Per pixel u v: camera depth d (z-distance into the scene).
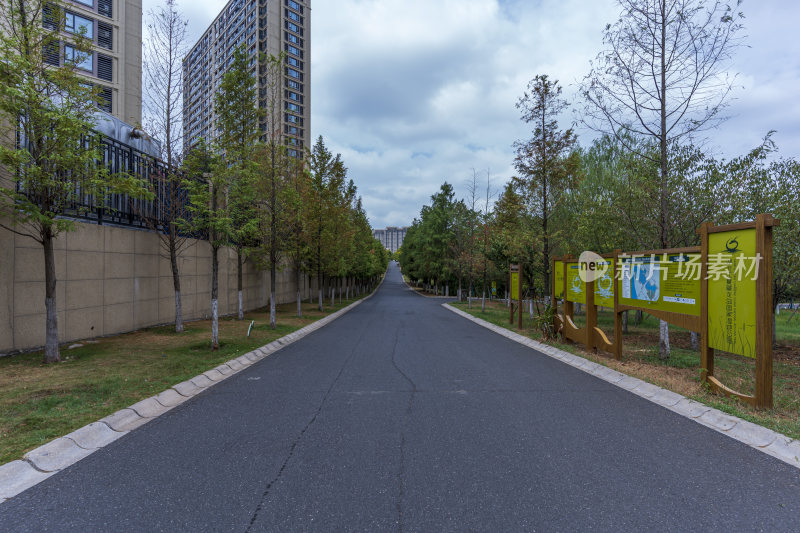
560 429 4.43
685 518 2.74
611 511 2.82
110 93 34.12
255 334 11.88
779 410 4.93
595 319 9.22
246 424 4.56
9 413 4.64
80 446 3.91
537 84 13.88
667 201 9.75
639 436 4.25
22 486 3.17
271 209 14.55
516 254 16.53
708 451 3.88
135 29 35.84
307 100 73.00
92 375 6.47
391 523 2.66
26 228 8.34
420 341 11.36
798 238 9.66
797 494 3.08
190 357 8.10
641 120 9.41
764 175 10.04
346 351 9.59
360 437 4.17
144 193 8.33
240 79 13.27
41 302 8.68
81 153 7.25
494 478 3.30
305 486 3.16
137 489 3.12
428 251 46.09
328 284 41.88
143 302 12.16
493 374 7.14
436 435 4.23
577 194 16.83
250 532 2.56
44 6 7.36
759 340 4.97
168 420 4.70
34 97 6.52
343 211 23.70
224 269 17.59
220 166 9.99
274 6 67.19
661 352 8.59
